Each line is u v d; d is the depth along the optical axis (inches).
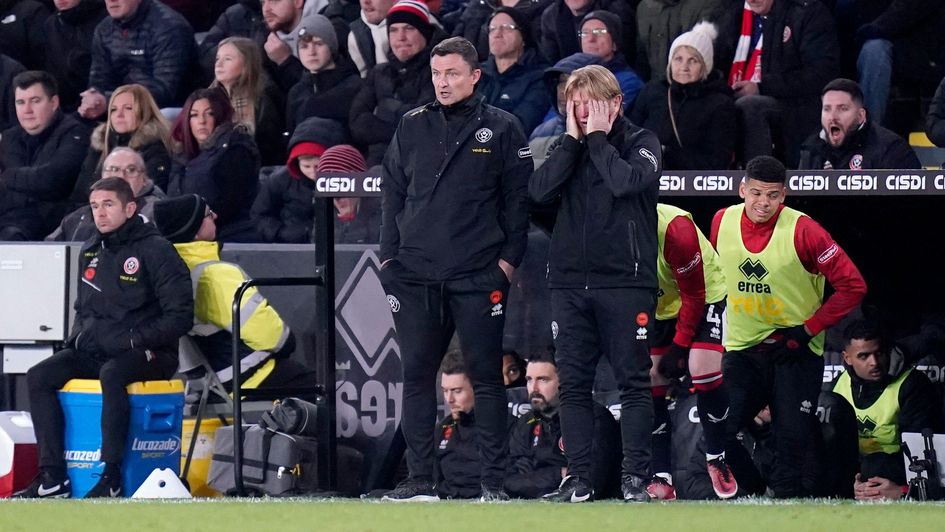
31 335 1148.5
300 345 1126.4
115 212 1024.9
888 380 1024.9
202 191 1320.1
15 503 842.8
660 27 1355.8
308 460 1041.5
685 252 884.0
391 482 1039.6
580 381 835.4
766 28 1315.2
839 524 653.9
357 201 1047.0
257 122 1469.0
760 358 934.4
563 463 981.2
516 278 1021.2
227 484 1056.8
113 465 1001.5
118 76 1593.3
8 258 1153.4
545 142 1216.2
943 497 975.0
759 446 1041.5
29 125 1486.2
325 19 1398.9
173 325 1019.3
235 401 1000.9
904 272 1088.2
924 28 1344.7
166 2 1708.9
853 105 1161.4
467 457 1002.7
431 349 877.8
